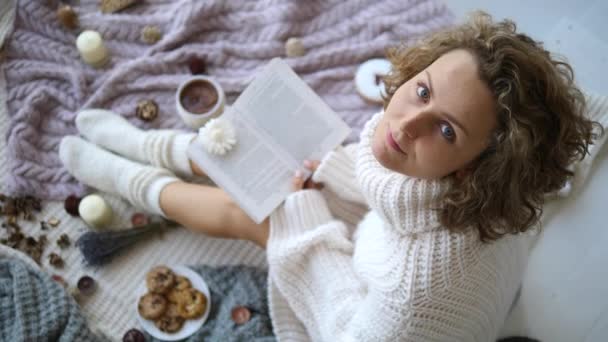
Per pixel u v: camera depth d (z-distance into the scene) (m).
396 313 0.75
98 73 1.28
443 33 0.71
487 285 0.76
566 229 1.12
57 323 1.02
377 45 1.27
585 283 1.08
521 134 0.60
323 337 0.90
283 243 0.97
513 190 0.64
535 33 1.29
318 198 1.01
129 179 1.12
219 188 1.10
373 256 0.81
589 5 1.28
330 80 1.28
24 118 1.22
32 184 1.20
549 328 1.07
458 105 0.62
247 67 1.29
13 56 1.28
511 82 0.60
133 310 1.14
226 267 1.16
